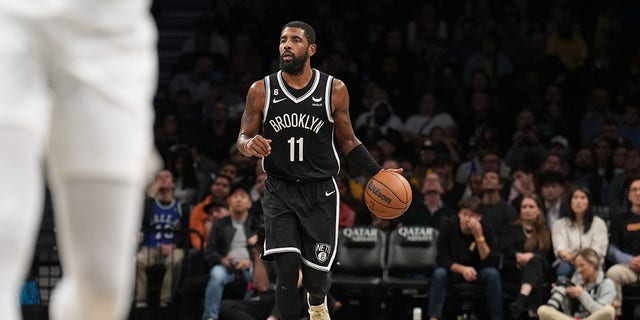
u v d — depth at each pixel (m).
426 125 19.19
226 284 14.45
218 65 20.72
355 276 15.39
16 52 2.97
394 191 9.70
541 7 21.62
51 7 3.03
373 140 18.11
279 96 9.46
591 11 21.80
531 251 14.82
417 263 15.20
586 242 14.68
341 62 20.19
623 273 14.48
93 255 3.12
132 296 14.62
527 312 15.23
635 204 14.94
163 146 18.27
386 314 15.44
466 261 14.73
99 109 3.08
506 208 15.08
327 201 9.51
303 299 13.89
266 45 21.12
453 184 17.05
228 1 21.81
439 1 21.69
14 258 2.94
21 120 2.94
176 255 14.85
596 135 19.30
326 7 21.53
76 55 3.07
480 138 18.30
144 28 3.24
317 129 9.45
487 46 20.75
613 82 20.27
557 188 15.70
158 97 21.77
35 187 3.00
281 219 9.36
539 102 19.80
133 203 3.16
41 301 13.89
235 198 14.61
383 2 21.62
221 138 18.83
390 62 20.41
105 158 3.08
